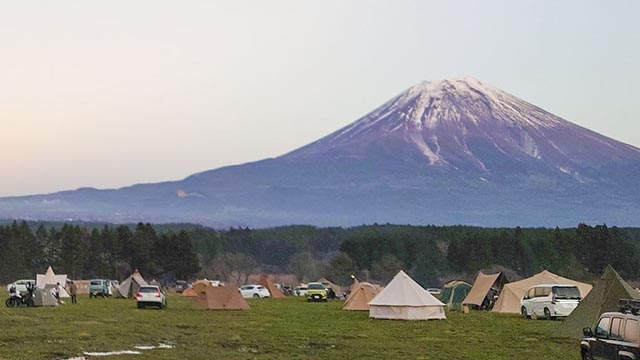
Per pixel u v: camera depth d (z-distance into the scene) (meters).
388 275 114.44
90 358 23.84
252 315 45.28
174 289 109.44
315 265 126.25
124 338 29.64
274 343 28.73
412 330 35.31
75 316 41.50
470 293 55.81
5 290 84.69
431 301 43.25
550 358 24.64
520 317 45.16
